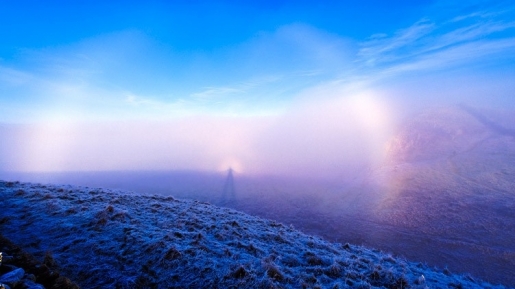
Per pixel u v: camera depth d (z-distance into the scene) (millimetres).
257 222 17438
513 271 29000
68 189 18750
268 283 7457
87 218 11312
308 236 16406
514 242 36594
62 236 9484
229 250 9719
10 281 4723
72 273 7238
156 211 15047
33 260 6578
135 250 8789
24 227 10016
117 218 11875
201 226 12977
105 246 8930
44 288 5070
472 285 11859
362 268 10500
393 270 10672
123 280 7188
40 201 13422
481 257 32969
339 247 14945
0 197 13719
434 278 11406
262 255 10016
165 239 9758
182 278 7547
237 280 7582
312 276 8562
